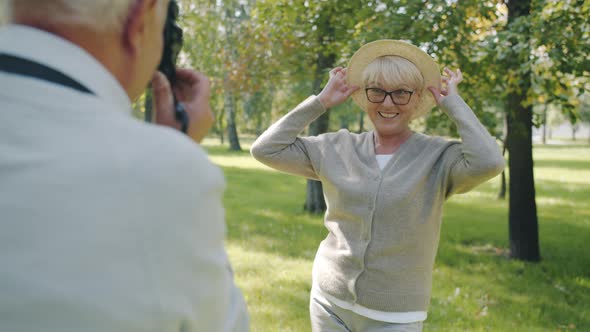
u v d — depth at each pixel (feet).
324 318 7.04
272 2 21.54
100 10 2.05
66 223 1.72
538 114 20.24
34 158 1.78
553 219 31.35
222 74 29.99
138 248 1.79
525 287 17.72
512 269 20.06
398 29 16.60
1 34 1.98
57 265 1.69
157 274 1.82
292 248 21.36
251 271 17.87
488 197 40.16
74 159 1.80
